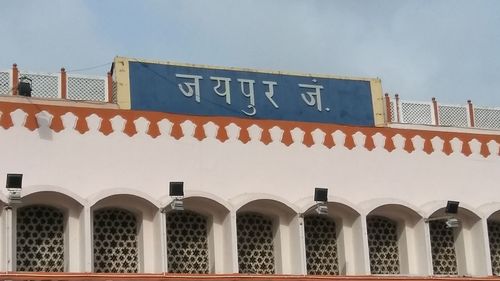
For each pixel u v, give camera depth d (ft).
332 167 75.20
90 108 69.97
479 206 78.59
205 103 73.26
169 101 72.28
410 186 77.15
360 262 73.00
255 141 73.51
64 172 67.87
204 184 71.10
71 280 63.87
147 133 70.69
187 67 73.72
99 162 68.95
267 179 73.00
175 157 70.95
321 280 69.87
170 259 70.08
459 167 79.36
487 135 81.30
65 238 67.72
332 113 76.74
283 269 71.92
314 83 77.00
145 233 69.00
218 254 70.44
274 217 73.20
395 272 76.13
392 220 77.10
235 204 70.44
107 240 69.00
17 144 67.31
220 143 72.49
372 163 76.54
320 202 71.61
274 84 75.72
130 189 67.77
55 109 69.00
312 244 74.13
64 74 71.00
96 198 66.90
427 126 79.46
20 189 64.13
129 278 65.21
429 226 77.66
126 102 71.05
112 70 72.69
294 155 74.33
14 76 69.92
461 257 77.66
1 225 64.69
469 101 82.58
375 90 78.79
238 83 74.69
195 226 71.51
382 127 77.92
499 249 79.66
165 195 69.72
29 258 66.95
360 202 75.00
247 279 68.18
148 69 72.54
